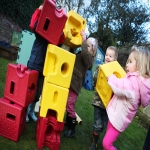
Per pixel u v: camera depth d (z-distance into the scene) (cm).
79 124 280
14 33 826
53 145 186
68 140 223
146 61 170
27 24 920
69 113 227
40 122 186
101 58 770
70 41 218
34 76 189
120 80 171
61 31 178
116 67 205
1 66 492
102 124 221
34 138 200
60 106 179
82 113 332
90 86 632
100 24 1750
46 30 183
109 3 1830
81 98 440
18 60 432
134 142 299
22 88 179
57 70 173
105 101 197
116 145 262
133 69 179
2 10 713
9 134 183
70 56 175
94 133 216
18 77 179
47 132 194
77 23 227
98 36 1650
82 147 218
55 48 167
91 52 234
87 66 231
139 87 170
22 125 197
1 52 634
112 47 235
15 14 803
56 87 174
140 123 442
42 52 208
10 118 184
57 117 182
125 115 175
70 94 224
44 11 167
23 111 189
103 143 183
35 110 270
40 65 209
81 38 225
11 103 188
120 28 1805
